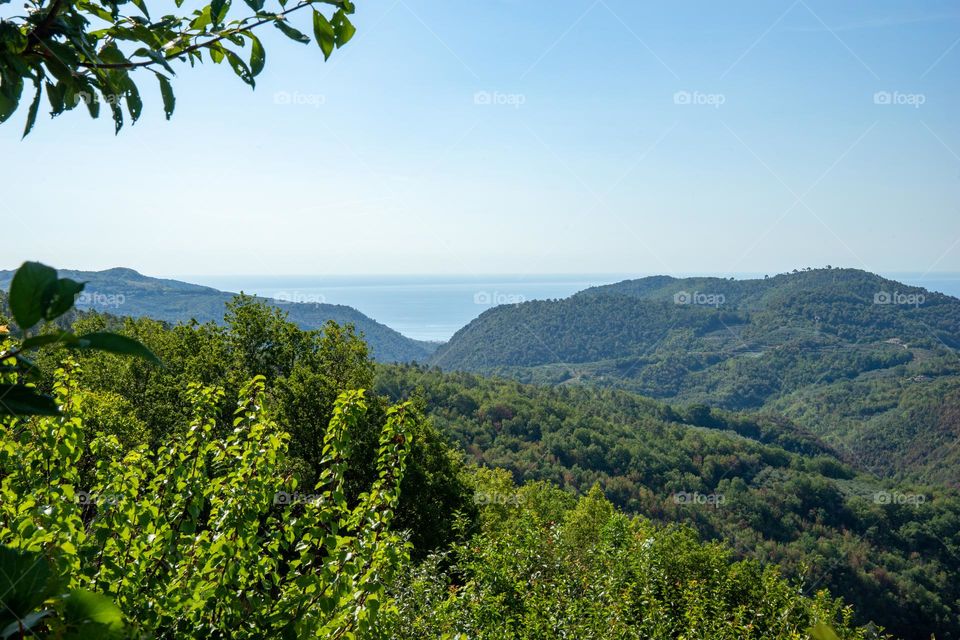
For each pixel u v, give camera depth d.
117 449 4.32
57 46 1.41
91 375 20.78
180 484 3.76
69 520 3.33
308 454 20.88
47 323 0.76
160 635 3.39
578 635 9.75
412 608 8.29
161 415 21.03
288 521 4.02
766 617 13.98
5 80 1.45
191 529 3.65
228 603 3.58
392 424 4.44
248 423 4.19
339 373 25.67
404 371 120.94
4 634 0.90
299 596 3.63
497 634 8.79
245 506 3.75
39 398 0.86
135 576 3.34
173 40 1.66
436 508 21.03
